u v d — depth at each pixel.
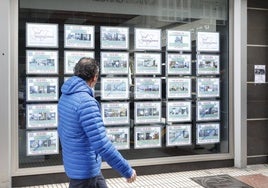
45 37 5.45
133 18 5.91
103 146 2.89
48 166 5.47
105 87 5.78
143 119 6.01
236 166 6.50
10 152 5.18
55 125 5.52
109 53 5.79
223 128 6.54
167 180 5.67
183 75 6.21
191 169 6.28
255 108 6.62
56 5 5.50
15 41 5.22
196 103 6.32
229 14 6.46
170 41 6.12
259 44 6.62
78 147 3.01
